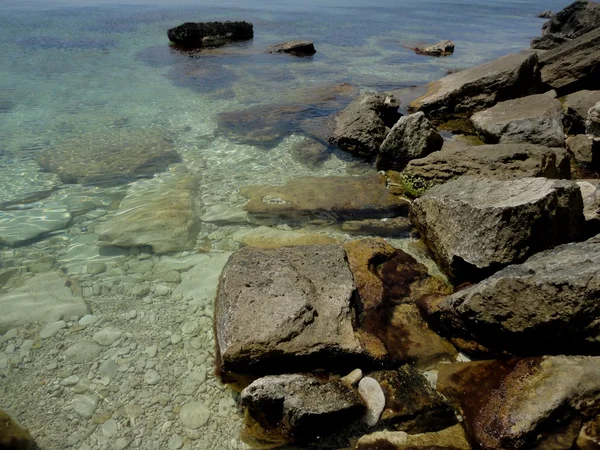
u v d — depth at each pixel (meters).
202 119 12.73
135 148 10.57
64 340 5.23
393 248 6.72
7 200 8.18
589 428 3.72
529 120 10.01
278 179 9.34
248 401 4.13
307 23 31.58
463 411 4.23
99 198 8.37
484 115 11.37
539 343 4.50
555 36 21.58
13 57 18.41
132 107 13.52
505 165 7.87
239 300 4.87
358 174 9.71
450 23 34.50
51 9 33.78
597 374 3.90
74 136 11.14
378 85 16.59
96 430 4.23
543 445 3.71
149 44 22.30
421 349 5.01
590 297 4.09
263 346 4.45
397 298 5.70
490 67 13.55
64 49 20.19
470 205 5.91
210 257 6.78
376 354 4.68
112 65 18.16
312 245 5.96
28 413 4.38
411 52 23.45
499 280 4.68
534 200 5.40
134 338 5.31
